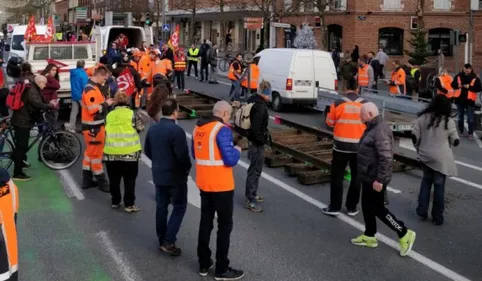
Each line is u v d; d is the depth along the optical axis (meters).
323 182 9.91
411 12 35.94
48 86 12.24
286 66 18.25
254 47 50.25
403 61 36.12
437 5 36.16
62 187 9.35
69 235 7.13
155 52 20.02
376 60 25.34
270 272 6.08
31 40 19.19
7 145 9.94
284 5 37.12
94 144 9.06
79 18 58.59
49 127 10.38
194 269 6.15
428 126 7.74
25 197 8.73
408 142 14.21
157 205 6.58
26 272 5.97
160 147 6.36
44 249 6.64
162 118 6.46
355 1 35.53
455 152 13.05
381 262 6.44
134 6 49.34
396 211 8.41
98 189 9.27
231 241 7.02
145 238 7.10
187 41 62.03
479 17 36.16
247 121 8.20
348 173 9.82
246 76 19.25
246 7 45.22
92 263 6.27
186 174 6.45
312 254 6.64
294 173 10.31
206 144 5.75
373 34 35.91
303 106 19.70
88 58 17.72
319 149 11.89
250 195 8.31
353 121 7.80
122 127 7.92
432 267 6.32
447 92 15.21
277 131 13.38
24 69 10.34
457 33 22.03
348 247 6.90
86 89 8.96
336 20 36.69
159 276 5.95
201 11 54.94
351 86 7.84
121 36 24.62
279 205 8.61
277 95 18.59
